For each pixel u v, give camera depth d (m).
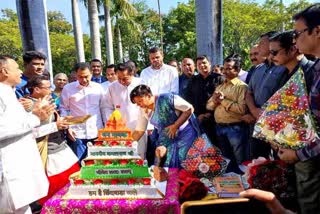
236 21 23.91
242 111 3.91
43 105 3.09
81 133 4.34
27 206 2.91
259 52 3.53
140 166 2.53
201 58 4.75
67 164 3.66
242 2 27.45
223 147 4.07
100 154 2.56
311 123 1.81
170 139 3.34
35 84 3.40
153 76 5.00
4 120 2.66
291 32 2.59
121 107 4.46
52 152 3.60
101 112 4.62
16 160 2.73
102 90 4.66
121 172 2.53
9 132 2.66
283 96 2.05
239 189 2.63
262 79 3.41
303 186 1.93
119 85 4.46
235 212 1.45
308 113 1.85
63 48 31.00
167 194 2.52
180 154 3.32
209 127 4.50
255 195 1.20
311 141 1.79
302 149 1.83
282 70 3.08
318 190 1.87
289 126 1.96
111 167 2.54
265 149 3.61
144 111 3.49
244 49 23.61
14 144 2.75
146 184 2.52
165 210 2.36
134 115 4.44
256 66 4.01
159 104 3.32
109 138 2.59
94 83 4.60
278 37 2.61
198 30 6.23
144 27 28.30
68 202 2.44
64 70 31.50
